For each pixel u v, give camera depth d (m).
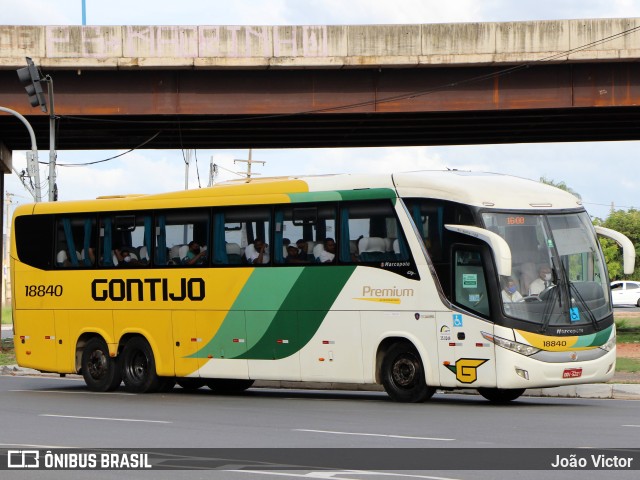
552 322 22.09
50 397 25.89
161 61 44.09
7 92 45.41
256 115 46.16
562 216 22.98
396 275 23.14
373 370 23.44
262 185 25.30
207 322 25.84
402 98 45.19
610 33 43.69
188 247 26.30
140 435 17.23
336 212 24.06
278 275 24.77
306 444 15.86
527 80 44.97
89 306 27.92
